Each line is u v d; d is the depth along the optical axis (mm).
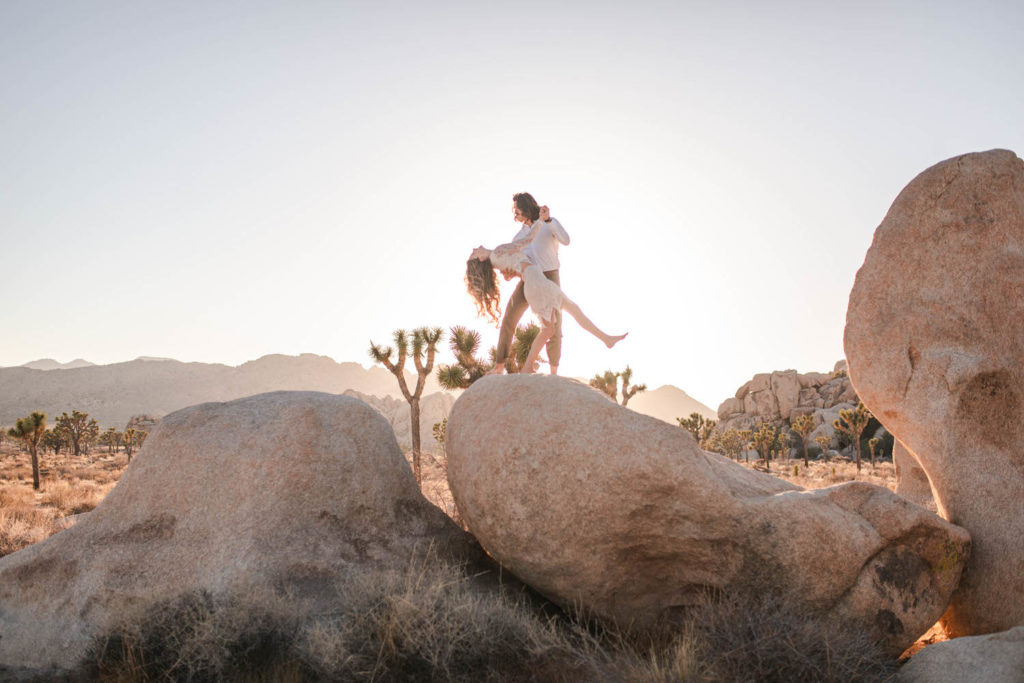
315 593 5156
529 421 4922
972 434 5074
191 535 5352
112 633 4852
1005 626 4688
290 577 5172
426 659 4512
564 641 4848
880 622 4547
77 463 54281
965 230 5355
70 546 5496
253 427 5906
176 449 5773
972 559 4879
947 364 5168
